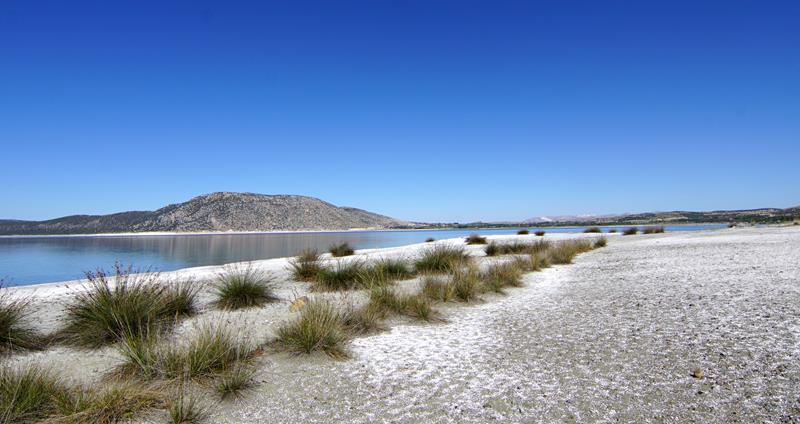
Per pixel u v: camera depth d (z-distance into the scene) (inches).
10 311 231.8
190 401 149.6
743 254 540.7
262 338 233.1
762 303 260.2
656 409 136.8
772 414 128.0
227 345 193.2
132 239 3235.7
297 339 211.5
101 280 277.7
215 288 409.4
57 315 307.9
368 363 193.9
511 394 154.7
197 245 2004.2
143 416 144.6
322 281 409.7
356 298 338.3
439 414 141.8
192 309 300.8
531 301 322.3
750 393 142.5
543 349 202.7
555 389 156.8
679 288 332.2
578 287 376.5
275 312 301.3
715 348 186.5
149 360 177.5
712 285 334.3
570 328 236.4
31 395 144.3
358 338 235.8
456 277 366.9
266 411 147.9
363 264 475.5
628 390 152.0
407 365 189.9
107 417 140.3
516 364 184.9
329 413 145.3
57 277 724.0
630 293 327.3
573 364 180.5
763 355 173.8
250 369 183.3
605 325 237.5
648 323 235.0
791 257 473.4
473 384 165.6
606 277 426.6
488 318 273.3
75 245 2075.5
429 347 215.6
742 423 124.7
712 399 140.6
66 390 160.6
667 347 193.0
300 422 139.3
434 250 549.6
